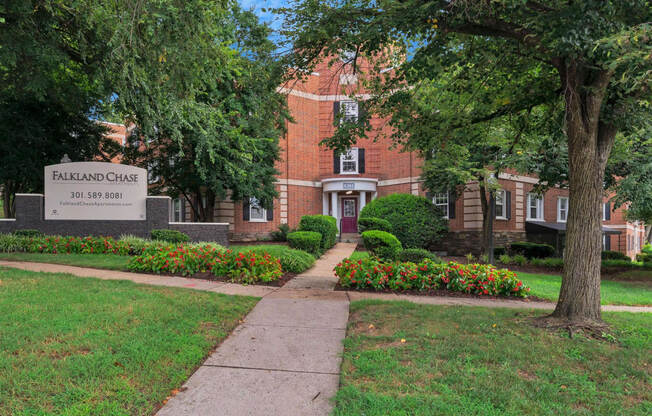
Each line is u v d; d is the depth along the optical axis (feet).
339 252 51.21
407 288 26.61
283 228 67.51
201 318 17.63
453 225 64.18
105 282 23.54
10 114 49.16
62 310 17.16
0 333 14.14
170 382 11.91
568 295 18.45
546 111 28.04
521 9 16.83
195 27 25.44
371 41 20.16
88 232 45.44
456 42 24.47
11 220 43.47
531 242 66.85
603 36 15.40
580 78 17.97
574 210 18.52
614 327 18.01
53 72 40.60
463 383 12.09
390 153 72.18
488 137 39.52
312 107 74.28
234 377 12.73
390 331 17.15
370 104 27.43
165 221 47.73
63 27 32.40
